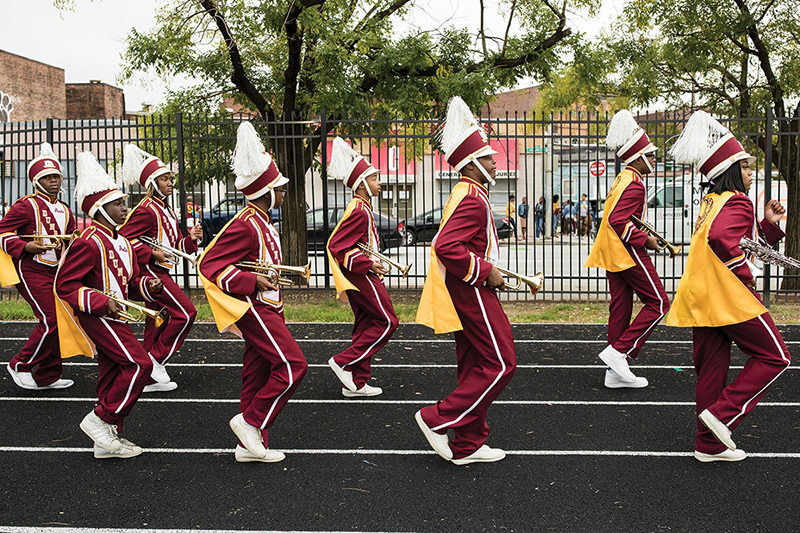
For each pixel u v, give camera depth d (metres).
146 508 4.36
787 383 6.84
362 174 6.83
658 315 6.65
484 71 11.88
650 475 4.75
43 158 6.92
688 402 6.34
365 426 5.80
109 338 4.98
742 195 4.81
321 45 11.73
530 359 8.02
